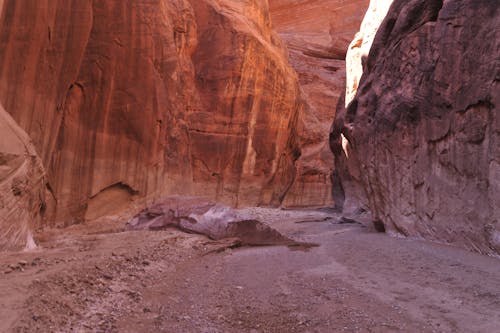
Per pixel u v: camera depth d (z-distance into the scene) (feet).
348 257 28.48
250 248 33.81
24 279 17.83
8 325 13.51
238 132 82.69
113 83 47.78
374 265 25.32
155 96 53.67
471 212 27.68
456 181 29.68
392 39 41.96
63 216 41.65
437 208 31.89
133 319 16.16
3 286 16.58
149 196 53.36
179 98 70.90
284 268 25.57
